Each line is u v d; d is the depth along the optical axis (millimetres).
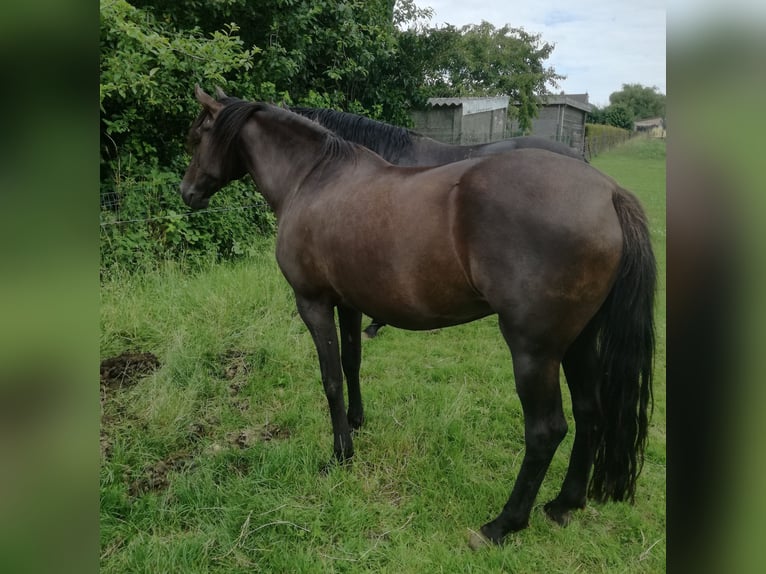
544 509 2227
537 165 1780
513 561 1953
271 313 4125
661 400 3158
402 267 1927
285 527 2129
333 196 2197
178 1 5516
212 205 5535
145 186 5051
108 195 4965
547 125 19391
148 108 5031
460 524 2168
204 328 3773
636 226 1751
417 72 9359
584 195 1713
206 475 2398
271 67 6082
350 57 7465
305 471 2438
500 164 1816
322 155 2383
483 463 2564
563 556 2006
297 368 3516
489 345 4035
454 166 1938
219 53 4875
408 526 2154
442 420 2834
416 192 1926
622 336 1802
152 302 4043
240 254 5652
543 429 1867
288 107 4129
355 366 2744
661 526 2152
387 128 3889
